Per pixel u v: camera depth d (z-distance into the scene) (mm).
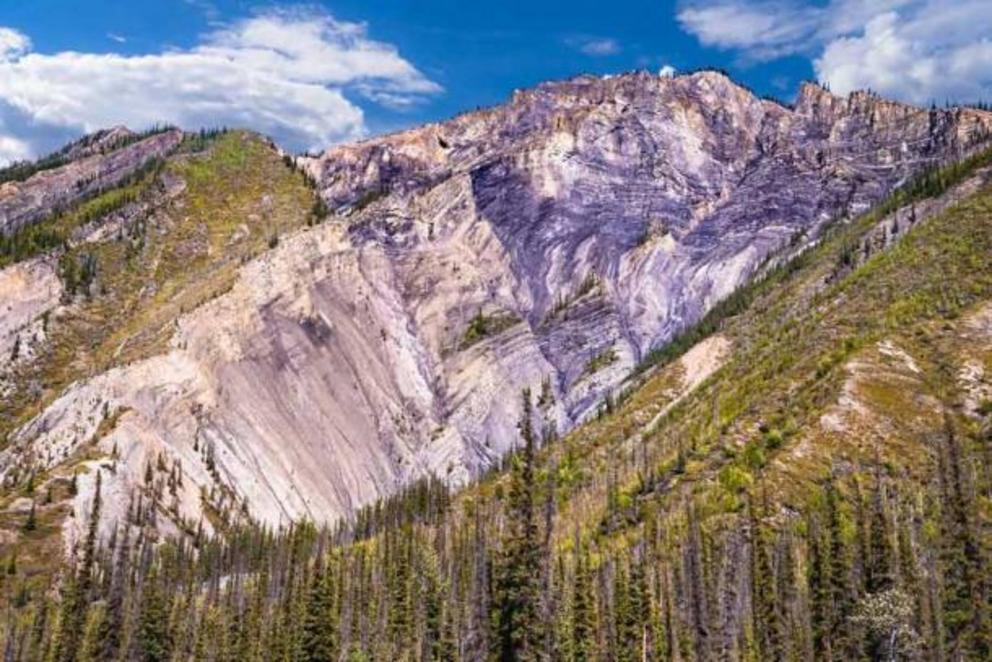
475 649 97688
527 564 64188
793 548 129750
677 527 149125
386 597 151500
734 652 116000
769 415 178250
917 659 97562
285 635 131000
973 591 108375
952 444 125188
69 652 124125
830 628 102625
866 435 157375
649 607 117750
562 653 84125
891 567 103750
